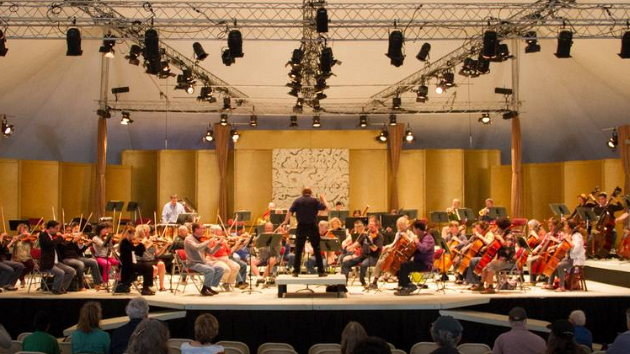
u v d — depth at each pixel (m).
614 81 20.17
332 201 23.94
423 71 21.33
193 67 20.50
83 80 22.05
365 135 24.14
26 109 21.73
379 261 13.13
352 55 20.77
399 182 24.38
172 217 20.11
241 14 18.28
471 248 13.36
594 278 15.52
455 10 17.97
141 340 5.75
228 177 24.64
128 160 24.78
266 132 24.06
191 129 24.92
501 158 25.61
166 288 13.72
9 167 21.23
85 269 14.16
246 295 12.54
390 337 11.65
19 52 18.62
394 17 17.20
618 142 21.02
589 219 15.42
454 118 24.55
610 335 12.58
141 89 22.67
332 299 11.84
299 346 11.65
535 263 13.41
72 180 22.78
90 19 13.55
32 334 7.77
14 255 13.88
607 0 15.80
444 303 11.48
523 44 21.16
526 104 23.27
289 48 20.39
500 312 12.26
